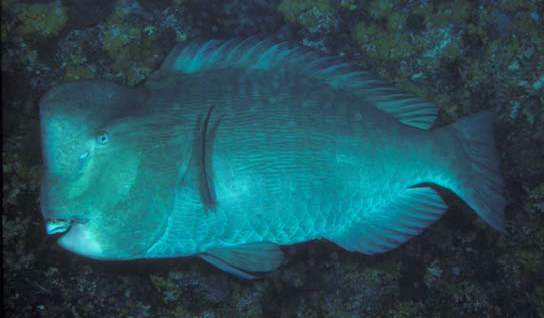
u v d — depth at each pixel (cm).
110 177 175
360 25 228
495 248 228
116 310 209
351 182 188
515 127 229
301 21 228
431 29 228
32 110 208
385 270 226
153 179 177
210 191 179
